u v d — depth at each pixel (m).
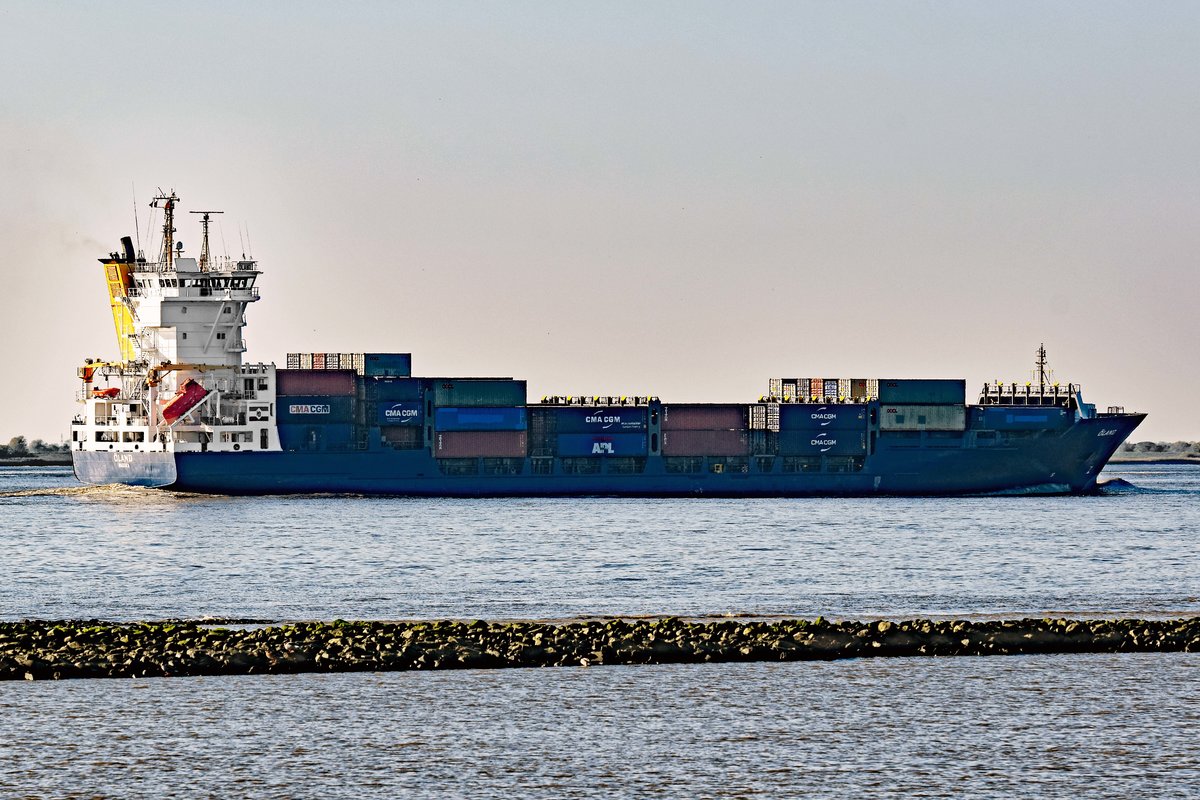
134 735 194.88
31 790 176.25
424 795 176.00
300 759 187.00
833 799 175.12
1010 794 176.50
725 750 191.25
